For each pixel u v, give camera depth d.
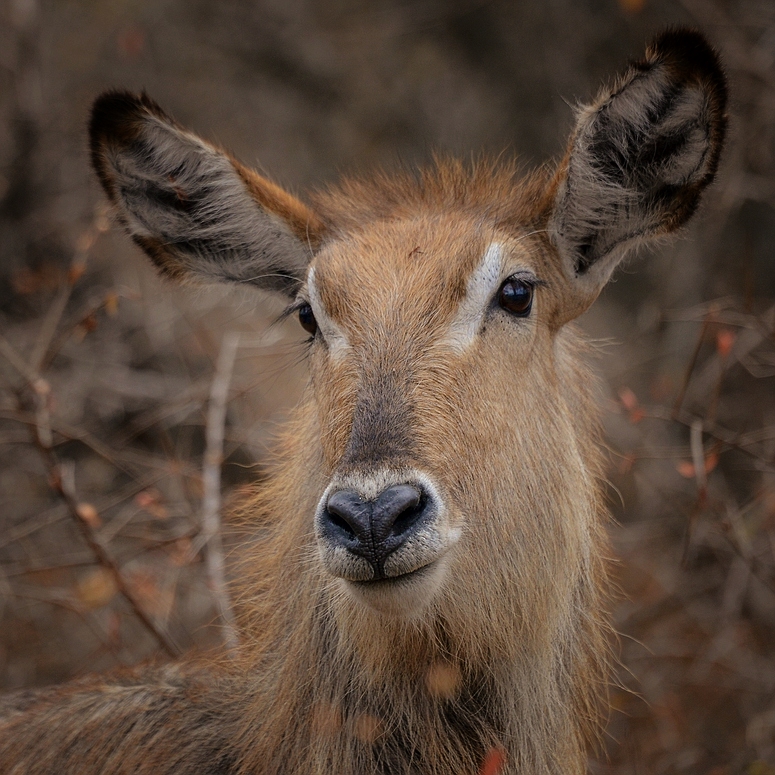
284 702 7.58
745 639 13.53
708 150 7.63
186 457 14.62
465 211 8.30
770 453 13.01
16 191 17.58
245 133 22.94
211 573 10.71
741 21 16.80
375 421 6.92
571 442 8.16
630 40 20.67
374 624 7.26
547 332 8.11
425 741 7.46
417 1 24.06
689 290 17.75
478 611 7.34
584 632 8.17
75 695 8.58
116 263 17.25
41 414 11.03
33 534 14.52
